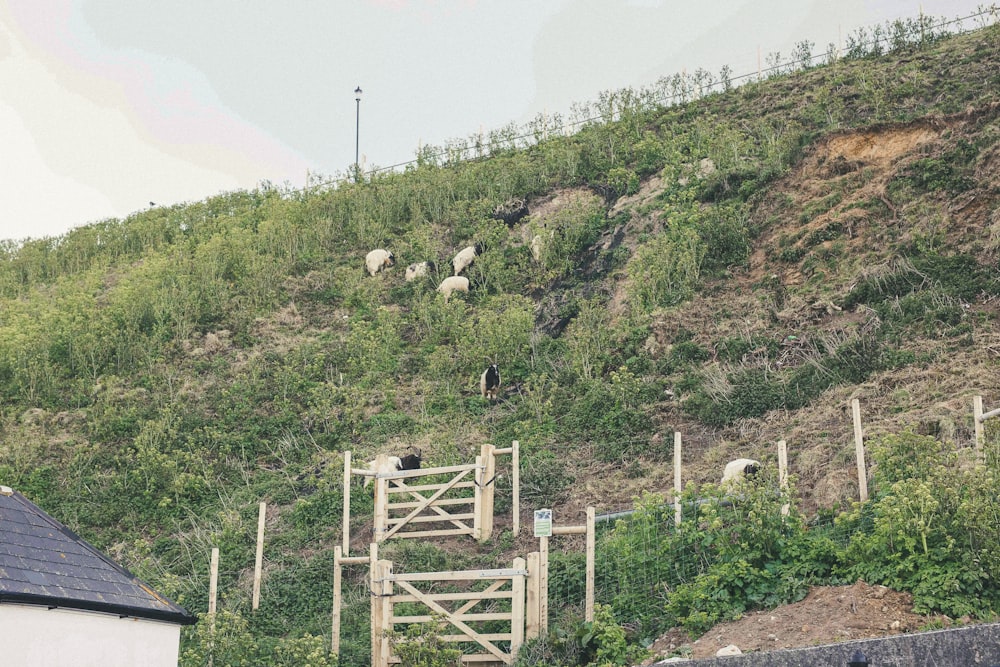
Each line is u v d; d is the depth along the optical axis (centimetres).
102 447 2291
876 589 1188
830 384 1964
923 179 2450
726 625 1255
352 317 2822
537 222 3109
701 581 1331
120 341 2658
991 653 786
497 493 1909
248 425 2331
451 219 3291
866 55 3594
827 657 862
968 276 2131
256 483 2123
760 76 3719
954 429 1606
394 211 3406
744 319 2328
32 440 2312
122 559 1911
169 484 2134
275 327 2791
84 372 2586
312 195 3822
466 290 2827
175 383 2525
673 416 2061
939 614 1118
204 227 3628
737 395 2038
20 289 3434
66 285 3244
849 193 2575
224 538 1900
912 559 1189
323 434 2259
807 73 3600
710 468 1825
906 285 2184
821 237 2473
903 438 1364
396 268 3069
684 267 2542
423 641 1357
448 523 1858
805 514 1527
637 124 3522
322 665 1438
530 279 2844
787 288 2392
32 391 2492
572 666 1316
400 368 2516
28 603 1066
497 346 2466
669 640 1296
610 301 2611
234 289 2978
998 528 1145
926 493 1185
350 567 1759
